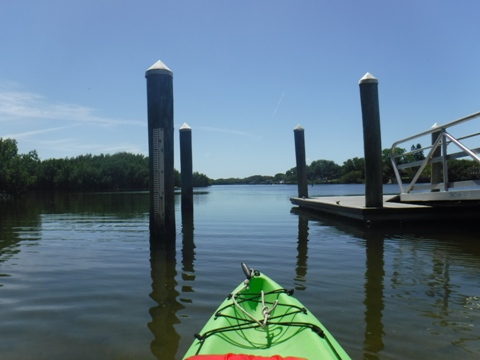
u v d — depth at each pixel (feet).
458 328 13.85
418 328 13.83
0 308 16.21
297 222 44.83
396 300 16.76
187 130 51.98
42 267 23.36
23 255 26.96
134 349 12.42
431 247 27.84
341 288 18.53
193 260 24.95
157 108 28.30
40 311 15.83
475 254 25.50
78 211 63.93
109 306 16.37
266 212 59.77
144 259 25.38
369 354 11.93
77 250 28.66
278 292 14.61
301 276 20.74
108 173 237.04
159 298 17.37
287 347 11.44
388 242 29.99
